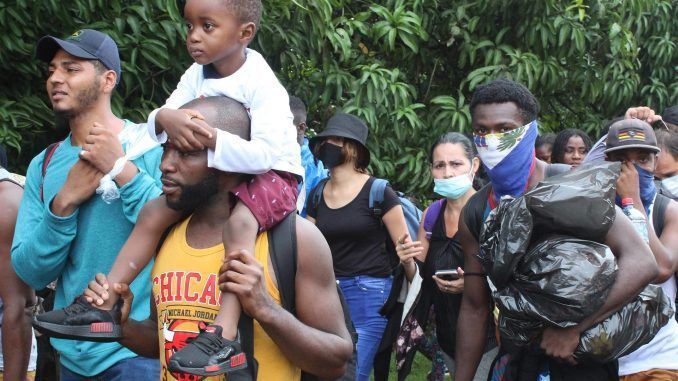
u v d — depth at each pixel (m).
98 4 6.20
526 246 3.15
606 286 3.09
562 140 6.78
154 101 6.91
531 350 3.31
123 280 2.68
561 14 8.19
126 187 3.37
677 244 3.82
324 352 2.54
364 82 7.55
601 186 3.15
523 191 3.63
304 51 7.55
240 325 2.49
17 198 4.10
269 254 2.55
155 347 2.83
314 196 5.78
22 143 6.54
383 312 5.45
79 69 3.62
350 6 8.31
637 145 3.66
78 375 3.55
